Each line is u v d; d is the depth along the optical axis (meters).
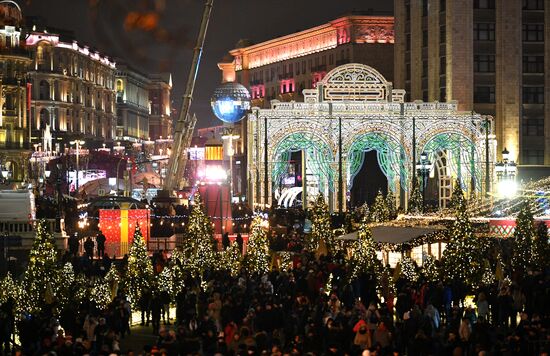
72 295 49.72
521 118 147.62
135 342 48.56
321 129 117.69
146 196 152.00
